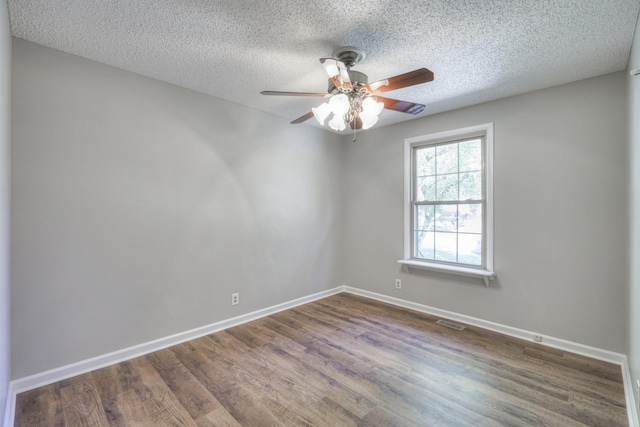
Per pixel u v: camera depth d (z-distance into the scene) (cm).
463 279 339
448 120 348
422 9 175
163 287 277
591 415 190
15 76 206
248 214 341
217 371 239
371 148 424
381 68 249
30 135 212
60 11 178
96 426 180
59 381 223
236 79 271
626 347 237
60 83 223
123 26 194
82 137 233
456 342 288
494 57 230
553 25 189
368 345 283
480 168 332
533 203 291
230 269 326
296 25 191
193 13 180
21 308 209
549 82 272
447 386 220
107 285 246
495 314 315
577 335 269
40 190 216
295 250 392
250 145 343
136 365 247
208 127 306
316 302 409
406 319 347
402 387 219
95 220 240
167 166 278
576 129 268
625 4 170
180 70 254
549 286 283
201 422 184
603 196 256
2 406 151
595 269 260
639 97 173
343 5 171
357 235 443
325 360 256
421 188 381
